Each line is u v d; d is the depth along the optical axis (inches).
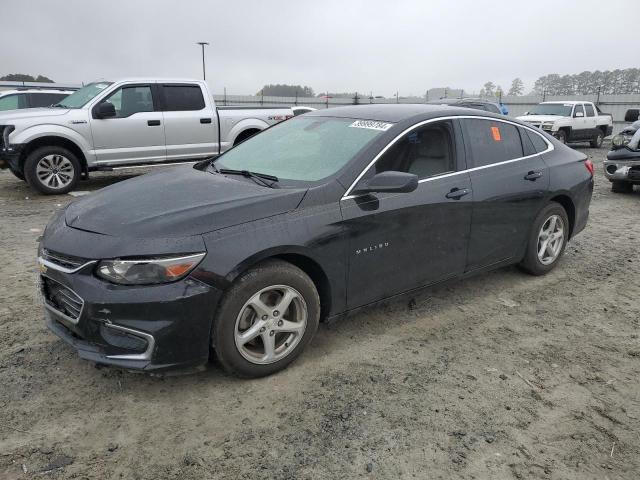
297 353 128.0
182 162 390.6
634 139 356.8
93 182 412.8
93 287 106.3
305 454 99.6
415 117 151.8
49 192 347.9
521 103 1332.4
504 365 134.3
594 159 640.4
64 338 115.7
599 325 159.3
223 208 116.7
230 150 173.5
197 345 110.6
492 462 99.1
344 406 114.7
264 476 93.8
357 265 133.8
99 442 101.5
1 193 359.9
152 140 373.4
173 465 96.0
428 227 147.6
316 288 131.6
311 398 117.3
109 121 355.3
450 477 95.0
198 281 107.8
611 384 126.8
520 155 181.2
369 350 139.7
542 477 95.9
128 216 116.5
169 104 379.9
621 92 1302.9
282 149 156.0
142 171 476.1
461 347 143.1
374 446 102.3
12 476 91.8
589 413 115.2
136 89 367.2
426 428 108.1
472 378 127.6
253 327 118.9
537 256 190.9
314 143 151.4
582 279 197.8
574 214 200.7
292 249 119.6
